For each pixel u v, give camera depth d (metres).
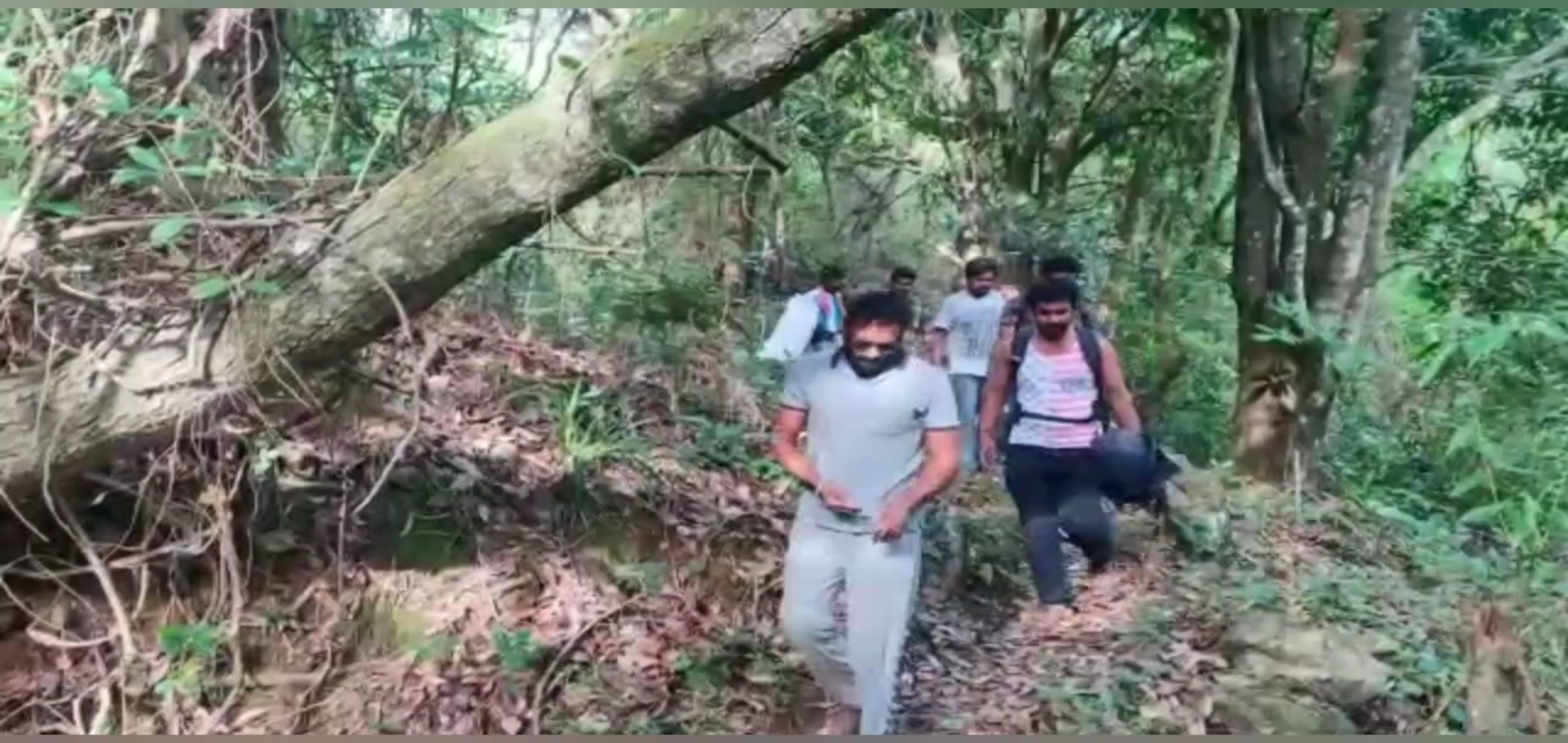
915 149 13.98
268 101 4.54
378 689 3.93
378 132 4.88
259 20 4.38
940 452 3.72
